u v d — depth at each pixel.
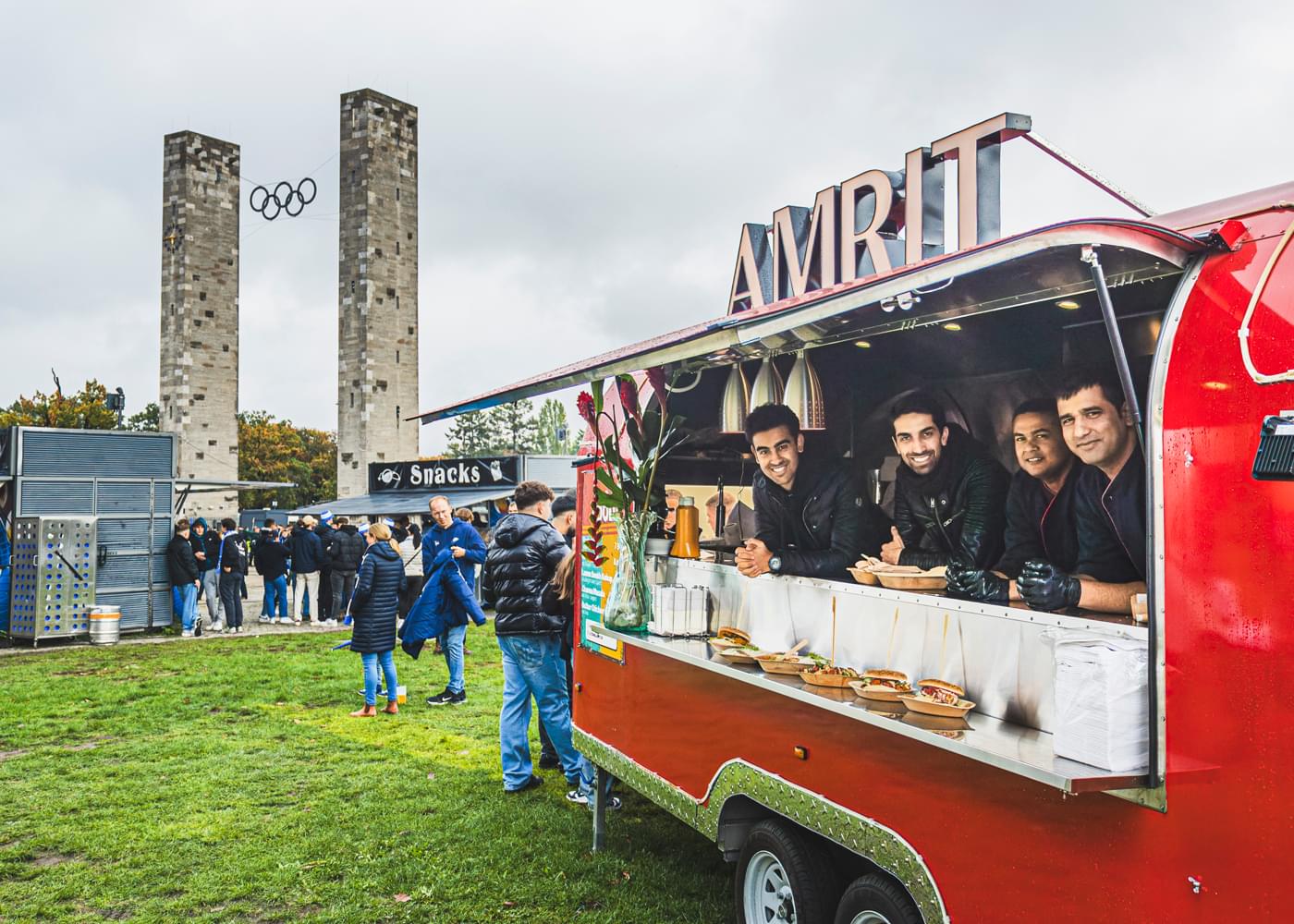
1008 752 2.27
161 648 12.52
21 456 13.25
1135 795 2.08
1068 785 1.99
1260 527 1.87
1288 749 1.81
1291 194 2.03
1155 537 2.07
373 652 8.16
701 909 4.32
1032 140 3.15
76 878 4.71
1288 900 1.80
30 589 12.80
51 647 12.74
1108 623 2.37
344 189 39.09
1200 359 2.02
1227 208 2.16
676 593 4.20
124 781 6.32
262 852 5.02
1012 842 2.39
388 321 39.00
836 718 3.07
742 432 4.32
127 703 8.85
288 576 15.43
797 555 3.78
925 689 2.86
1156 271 2.25
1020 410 3.14
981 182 4.05
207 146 41.91
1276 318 1.88
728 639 3.89
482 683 9.68
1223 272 2.02
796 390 3.73
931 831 2.65
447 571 8.46
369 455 38.03
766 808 3.54
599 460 4.81
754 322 2.91
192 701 8.91
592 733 5.04
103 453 13.95
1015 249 2.12
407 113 40.38
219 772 6.52
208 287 41.81
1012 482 3.21
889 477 3.80
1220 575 1.94
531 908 4.35
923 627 3.03
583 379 3.94
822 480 4.02
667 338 3.31
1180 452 2.04
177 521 14.59
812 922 3.23
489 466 20.19
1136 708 2.11
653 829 5.38
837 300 2.58
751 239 5.43
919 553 3.53
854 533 3.89
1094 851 2.18
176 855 4.99
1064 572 3.01
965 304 2.77
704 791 3.85
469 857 4.94
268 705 8.73
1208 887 1.93
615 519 4.71
